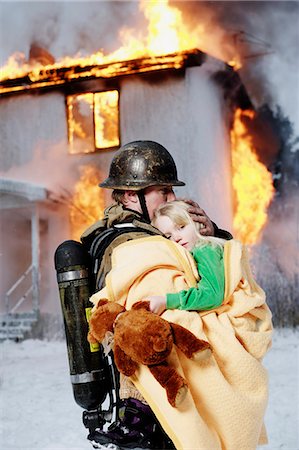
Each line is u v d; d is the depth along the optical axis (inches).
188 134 816.3
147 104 826.8
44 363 528.4
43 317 740.7
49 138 864.3
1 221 844.0
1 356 581.9
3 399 374.3
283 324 684.7
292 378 402.6
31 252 850.1
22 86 873.5
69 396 378.3
